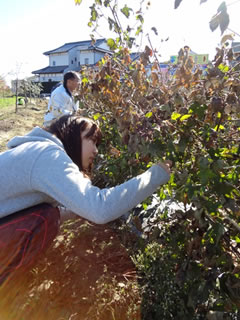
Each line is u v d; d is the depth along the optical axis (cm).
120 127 192
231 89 158
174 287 171
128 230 252
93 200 140
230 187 147
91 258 221
